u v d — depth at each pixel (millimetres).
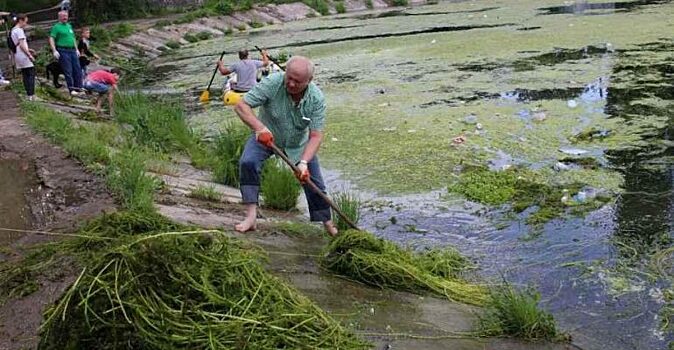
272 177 8016
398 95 13023
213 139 11117
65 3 21938
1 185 8031
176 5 33219
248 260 4555
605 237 6637
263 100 6195
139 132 10570
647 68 13469
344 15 33125
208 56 22703
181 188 8297
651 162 8508
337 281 5766
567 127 10070
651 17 20719
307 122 6312
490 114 11023
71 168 8391
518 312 4996
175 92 16422
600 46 16344
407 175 8727
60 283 4984
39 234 6246
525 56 15898
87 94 16219
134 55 24281
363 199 8055
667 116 10250
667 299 5461
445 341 4820
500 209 7523
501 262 6328
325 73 16359
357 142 10227
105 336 3861
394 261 5945
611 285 5746
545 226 6992
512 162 8883
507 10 27781
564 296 5633
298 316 4320
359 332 4828
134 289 4008
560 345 4859
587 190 7789
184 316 4008
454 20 25859
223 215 7309
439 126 10625
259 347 3986
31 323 4570
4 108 12852
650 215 7055
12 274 5215
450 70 15062
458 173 8664
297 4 34031
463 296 5680
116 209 6770
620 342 4918
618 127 9898
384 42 21234
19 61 13531
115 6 30938
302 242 6699
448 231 7078
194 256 4348
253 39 26062
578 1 28312
